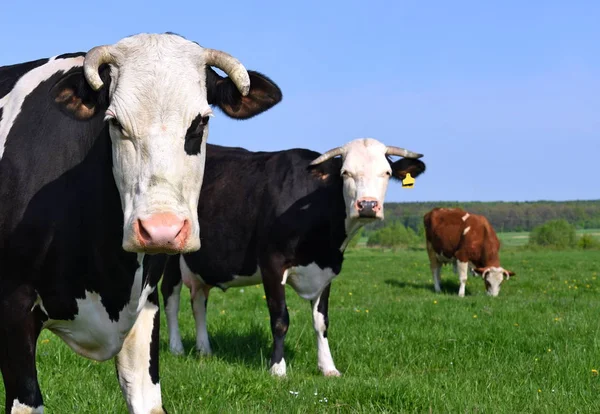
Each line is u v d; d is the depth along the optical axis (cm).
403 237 7738
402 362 774
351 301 1446
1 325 373
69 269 377
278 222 770
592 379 659
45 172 380
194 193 341
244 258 807
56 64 422
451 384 636
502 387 629
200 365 705
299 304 1376
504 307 1187
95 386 595
